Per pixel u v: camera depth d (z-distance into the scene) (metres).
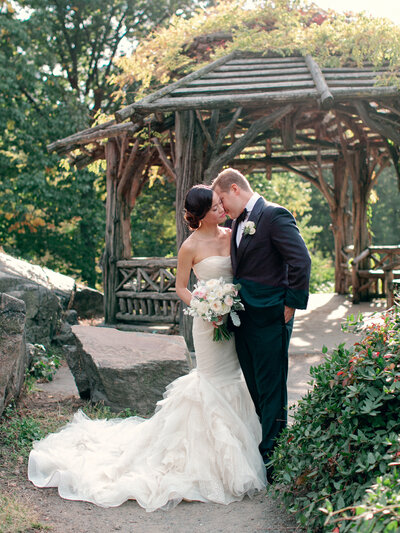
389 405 2.89
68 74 22.53
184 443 3.57
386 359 3.01
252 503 3.30
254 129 7.70
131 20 21.70
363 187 12.15
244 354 3.70
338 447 2.87
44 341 7.84
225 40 8.77
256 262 3.59
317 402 3.19
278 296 3.58
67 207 18.70
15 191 18.20
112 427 4.22
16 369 4.86
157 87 8.90
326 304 12.10
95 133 8.73
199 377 3.71
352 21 8.12
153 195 19.30
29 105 17.73
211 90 7.35
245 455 3.51
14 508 3.16
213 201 3.70
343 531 2.35
